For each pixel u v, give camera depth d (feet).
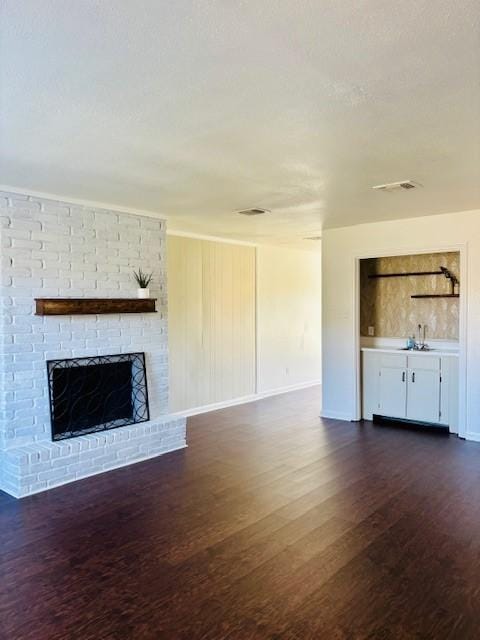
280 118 8.11
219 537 9.75
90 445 13.37
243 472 13.56
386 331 20.04
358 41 5.76
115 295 14.97
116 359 15.03
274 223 18.20
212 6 5.06
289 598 7.67
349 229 19.15
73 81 6.79
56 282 13.46
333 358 19.95
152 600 7.66
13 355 12.55
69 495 12.00
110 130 8.63
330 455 15.03
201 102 7.50
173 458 14.87
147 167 10.86
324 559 8.86
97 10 5.13
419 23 5.38
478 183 12.38
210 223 18.12
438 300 18.78
